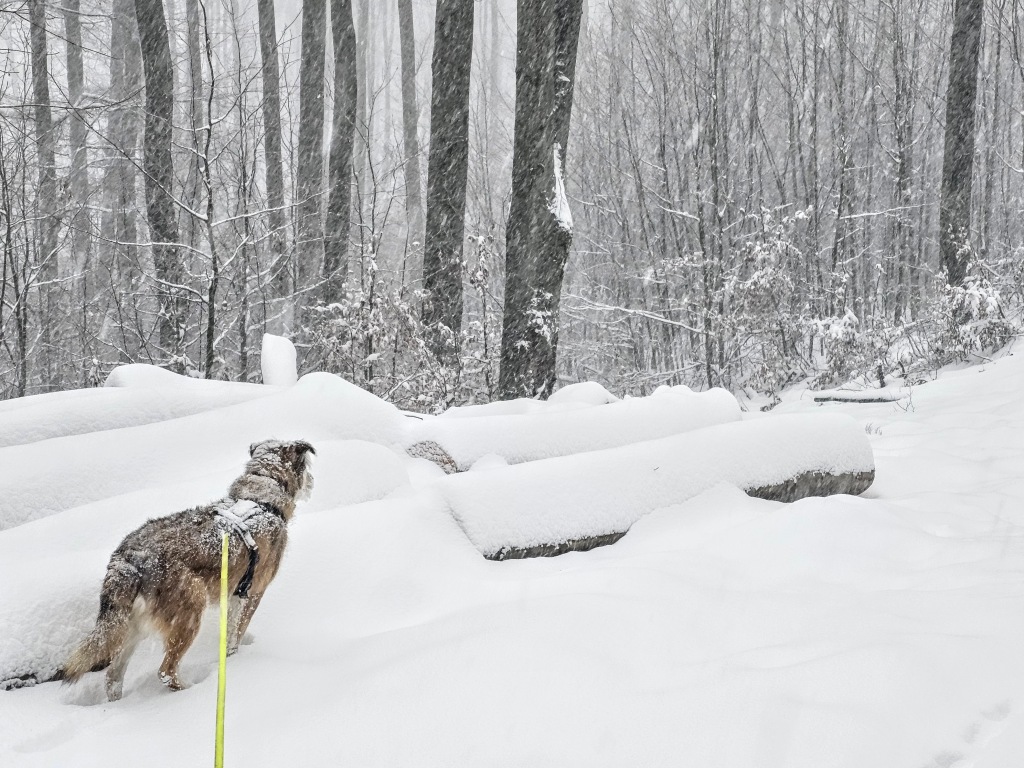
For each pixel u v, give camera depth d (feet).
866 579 13.62
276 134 51.83
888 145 79.56
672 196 67.97
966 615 10.77
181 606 10.11
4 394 41.75
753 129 67.72
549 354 37.19
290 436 17.66
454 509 15.94
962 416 30.96
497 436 19.48
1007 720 8.07
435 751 8.07
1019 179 79.25
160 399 19.07
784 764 7.44
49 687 10.41
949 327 44.21
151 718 9.16
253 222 43.75
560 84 37.29
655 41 68.95
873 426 31.94
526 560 15.84
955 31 49.16
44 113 45.50
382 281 38.14
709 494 18.19
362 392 20.21
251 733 8.65
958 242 49.47
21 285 42.75
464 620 11.57
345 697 9.21
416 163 80.48
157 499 13.84
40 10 45.14
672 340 63.67
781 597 12.35
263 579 11.39
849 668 9.04
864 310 61.21
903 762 7.43
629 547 16.53
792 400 44.86
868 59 75.61
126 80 60.80
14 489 14.71
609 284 73.05
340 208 46.39
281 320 49.14
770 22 80.79
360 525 14.71
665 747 7.84
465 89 41.29
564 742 8.07
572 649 10.12
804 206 70.79
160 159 39.78
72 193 43.42
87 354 42.45
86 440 16.15
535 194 37.06
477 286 40.19
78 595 11.19
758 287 48.21
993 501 19.06
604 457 17.89
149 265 54.70
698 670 9.50
